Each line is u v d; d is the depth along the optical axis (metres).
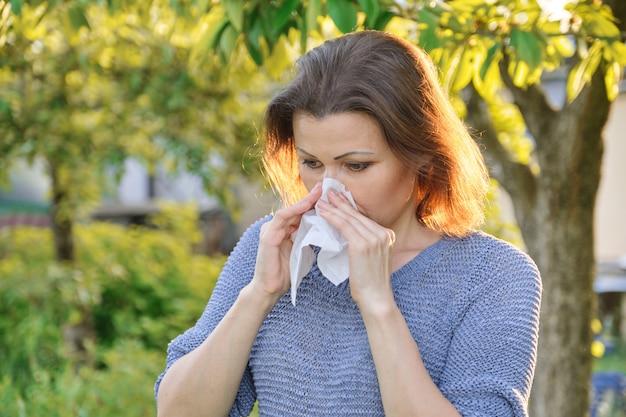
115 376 4.26
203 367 1.72
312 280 1.78
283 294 1.74
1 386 4.09
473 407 1.62
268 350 1.80
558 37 2.36
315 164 1.68
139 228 7.46
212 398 1.72
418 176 1.78
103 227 7.05
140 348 4.99
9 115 4.94
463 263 1.75
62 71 4.99
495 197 4.11
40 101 5.19
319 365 1.75
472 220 1.79
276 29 2.28
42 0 2.66
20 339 5.02
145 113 5.24
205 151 5.58
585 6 2.30
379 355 1.60
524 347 1.67
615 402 5.61
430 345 1.72
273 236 1.70
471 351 1.68
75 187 5.73
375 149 1.58
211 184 5.79
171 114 5.25
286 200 1.94
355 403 1.73
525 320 1.69
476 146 1.89
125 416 3.98
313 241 1.64
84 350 5.77
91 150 5.48
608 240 8.28
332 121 1.56
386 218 1.68
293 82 1.63
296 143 1.63
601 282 8.24
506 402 1.63
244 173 5.77
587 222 2.99
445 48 2.24
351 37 1.67
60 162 5.48
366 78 1.57
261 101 5.83
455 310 1.73
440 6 2.34
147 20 3.12
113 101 5.27
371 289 1.62
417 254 1.78
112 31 4.99
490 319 1.69
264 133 1.84
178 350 1.85
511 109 3.85
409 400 1.57
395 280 1.76
